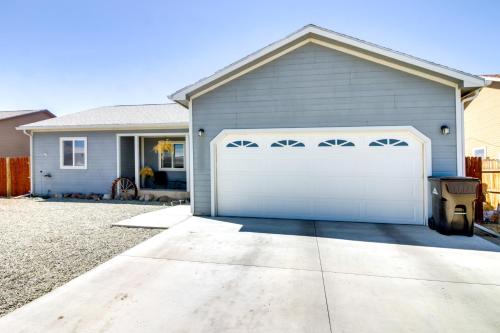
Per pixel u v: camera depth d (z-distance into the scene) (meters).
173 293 3.41
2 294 3.43
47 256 4.76
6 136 18.41
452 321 2.80
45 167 12.80
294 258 4.54
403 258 4.52
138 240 5.66
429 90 6.57
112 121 12.40
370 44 6.54
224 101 7.61
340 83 7.00
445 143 6.50
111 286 3.61
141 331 2.66
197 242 5.41
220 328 2.71
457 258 4.51
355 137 6.98
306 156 7.24
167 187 13.08
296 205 7.31
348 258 4.53
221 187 7.73
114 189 11.93
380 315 2.91
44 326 2.75
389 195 6.82
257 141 7.49
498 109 13.07
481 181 7.50
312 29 6.83
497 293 3.37
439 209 5.90
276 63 7.31
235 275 3.91
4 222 7.38
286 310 3.02
